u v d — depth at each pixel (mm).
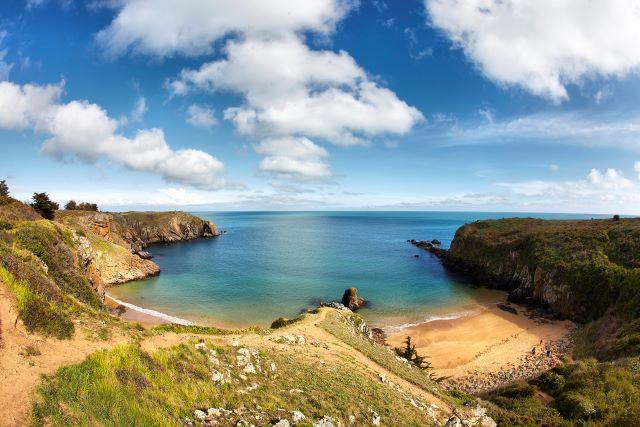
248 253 143500
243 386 20688
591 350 46344
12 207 61938
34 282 19766
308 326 45688
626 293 56906
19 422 10359
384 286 93375
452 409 28234
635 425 21562
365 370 32281
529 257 89000
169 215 189375
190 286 86750
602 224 96062
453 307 77438
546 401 30234
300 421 17734
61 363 14422
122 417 12828
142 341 21125
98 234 108125
